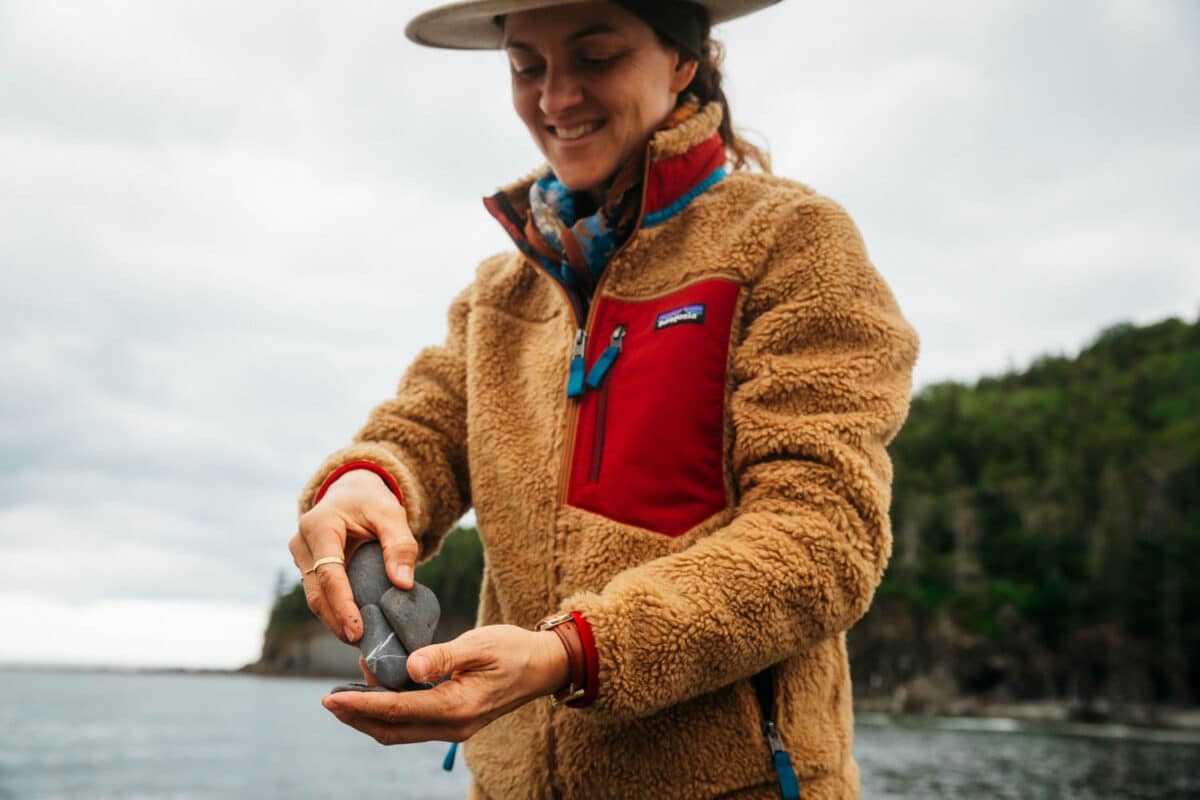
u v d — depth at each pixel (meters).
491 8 1.65
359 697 1.11
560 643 1.26
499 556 1.71
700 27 1.77
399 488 1.60
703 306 1.62
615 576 1.50
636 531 1.56
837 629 1.43
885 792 27.91
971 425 129.12
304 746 46.53
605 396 1.64
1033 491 109.56
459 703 1.15
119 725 60.00
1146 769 39.91
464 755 1.78
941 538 106.38
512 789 1.63
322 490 1.61
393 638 1.24
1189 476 101.69
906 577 98.31
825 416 1.49
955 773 35.16
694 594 1.33
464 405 1.92
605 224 1.70
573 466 1.65
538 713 1.61
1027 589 97.69
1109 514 98.25
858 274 1.60
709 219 1.69
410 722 1.13
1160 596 91.31
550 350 1.78
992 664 89.94
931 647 91.19
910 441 126.19
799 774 1.51
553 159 1.73
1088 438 117.69
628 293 1.69
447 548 37.19
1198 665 88.38
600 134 1.67
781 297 1.61
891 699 89.94
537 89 1.71
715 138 1.78
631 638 1.28
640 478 1.58
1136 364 153.62
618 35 1.63
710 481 1.58
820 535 1.40
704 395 1.59
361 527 1.41
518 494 1.70
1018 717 86.81
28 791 27.84
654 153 1.66
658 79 1.68
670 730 1.50
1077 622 92.44
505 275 1.90
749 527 1.42
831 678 1.59
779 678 1.53
